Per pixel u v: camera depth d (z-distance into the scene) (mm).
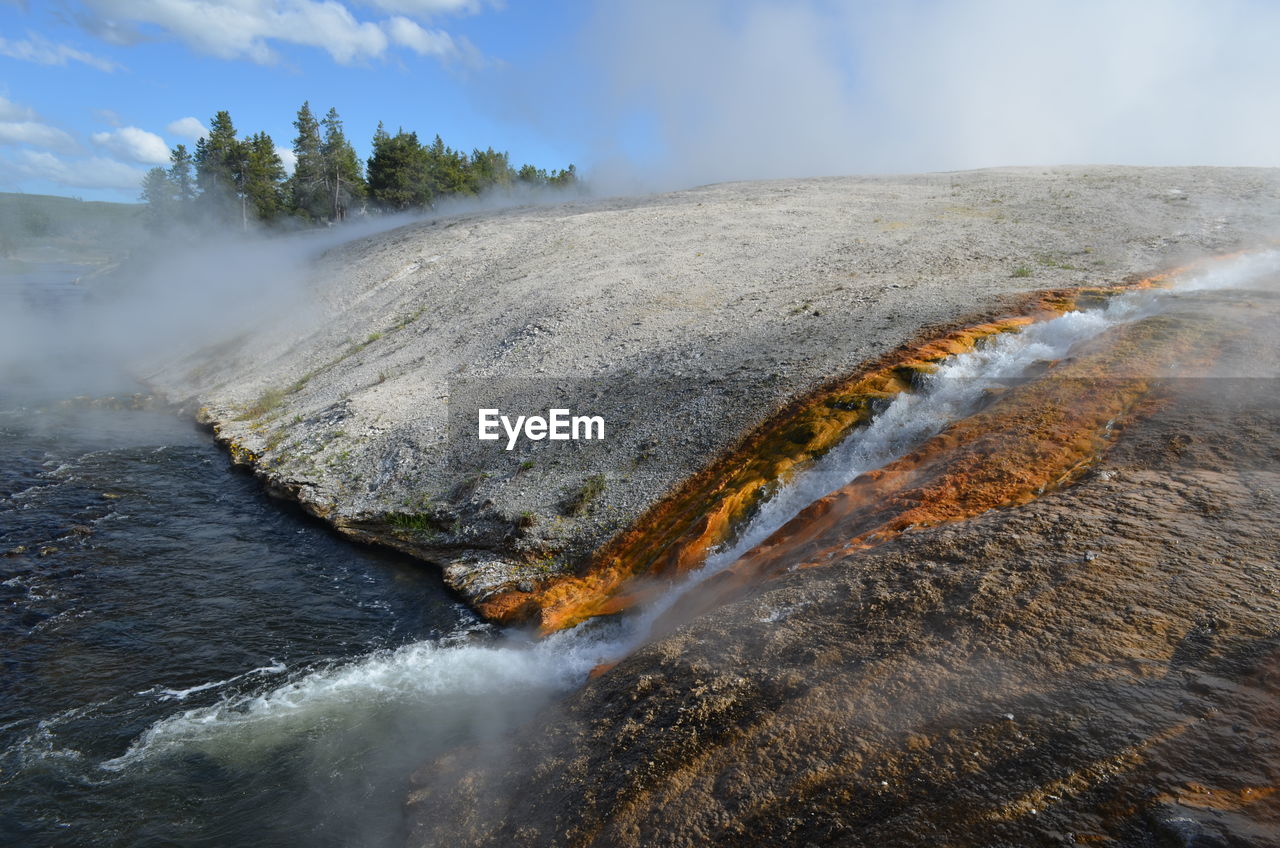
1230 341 11055
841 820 4848
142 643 10594
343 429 18516
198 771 7961
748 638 7199
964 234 25172
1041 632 5871
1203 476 7883
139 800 7539
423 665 10062
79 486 16859
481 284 28344
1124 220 24500
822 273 22344
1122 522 7195
